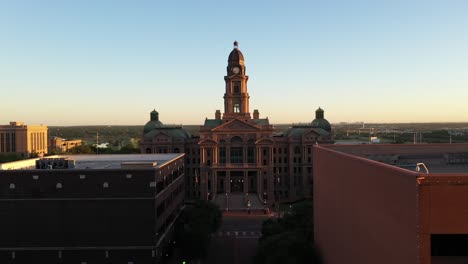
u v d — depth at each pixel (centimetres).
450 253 3416
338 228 5850
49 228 7550
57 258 7538
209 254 9562
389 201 3684
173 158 10719
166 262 8825
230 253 9638
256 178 16838
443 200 3048
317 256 7225
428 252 3066
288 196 16812
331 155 6303
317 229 7619
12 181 7519
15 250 7519
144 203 7600
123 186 7600
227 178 16212
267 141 16138
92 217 7581
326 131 17638
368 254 4388
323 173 6988
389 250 3700
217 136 16238
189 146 16888
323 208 7019
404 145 6788
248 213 13962
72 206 7562
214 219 10269
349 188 5184
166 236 8844
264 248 7256
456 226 3036
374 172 4141
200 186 16450
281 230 8719
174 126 18200
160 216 8169
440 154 6588
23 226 7531
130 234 7594
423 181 3062
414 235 3122
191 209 10394
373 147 6931
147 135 16800
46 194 7550
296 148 16738
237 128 16225
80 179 7575
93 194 7581
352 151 6994
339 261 5794
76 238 7562
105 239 7581
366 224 4447
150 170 7625
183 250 8944
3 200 7519
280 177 16875
